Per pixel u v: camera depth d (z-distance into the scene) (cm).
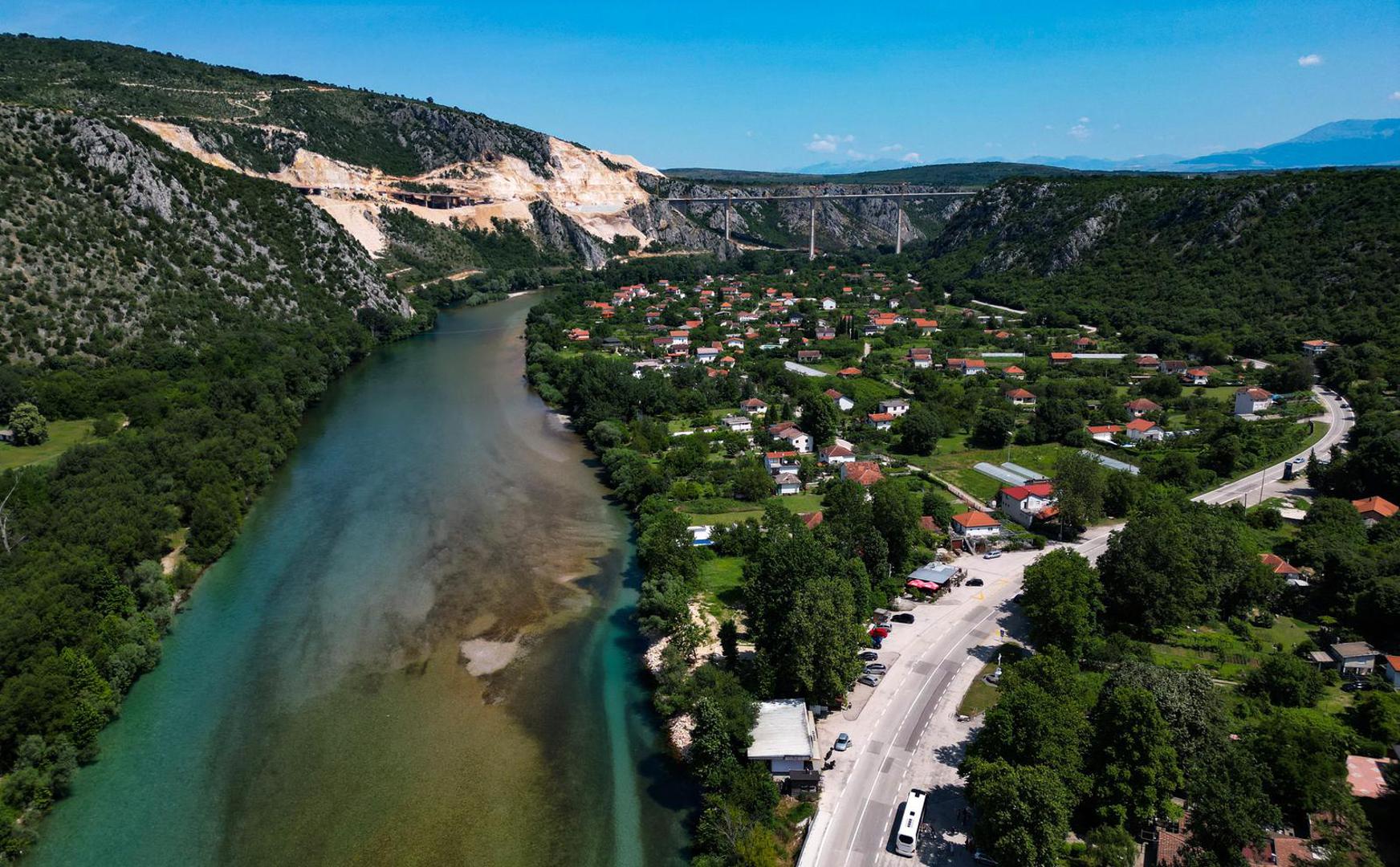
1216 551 8200
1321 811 5234
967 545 9962
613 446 13775
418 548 10288
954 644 7856
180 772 6406
